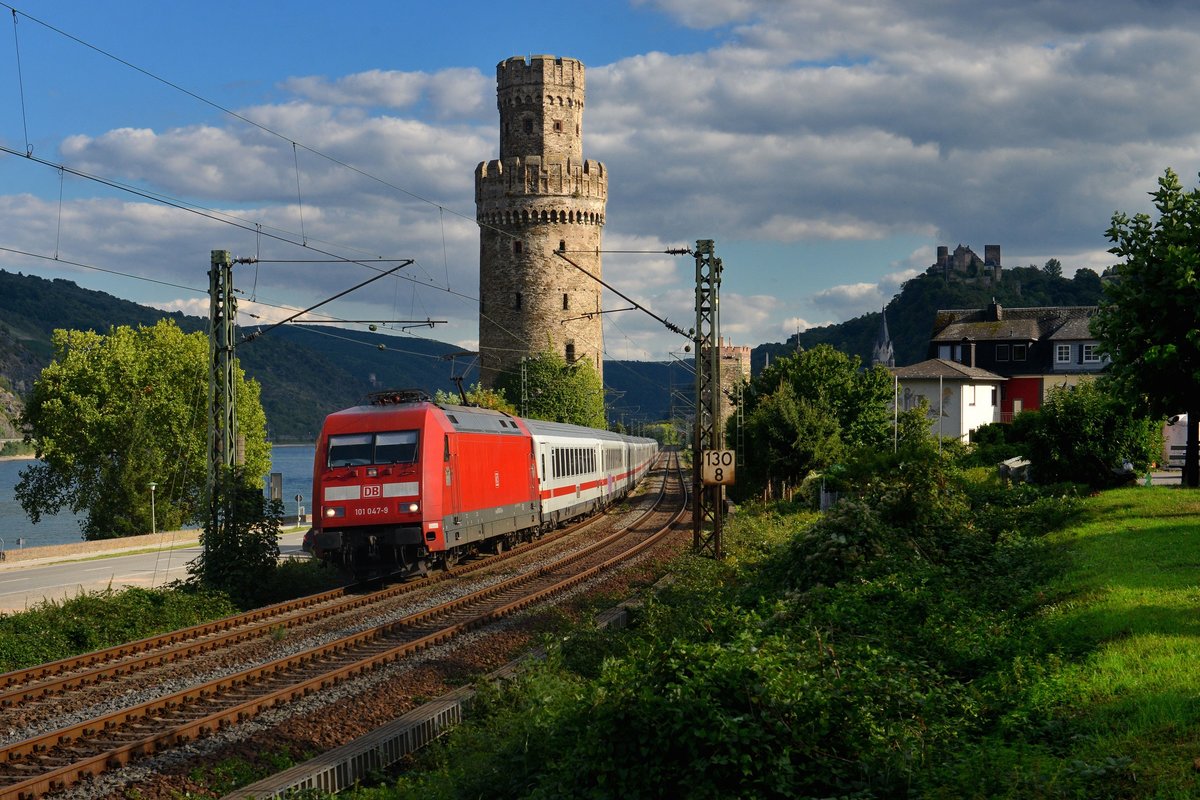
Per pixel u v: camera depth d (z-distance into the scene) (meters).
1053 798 7.89
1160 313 23.02
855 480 37.34
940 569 19.89
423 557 28.27
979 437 53.81
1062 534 22.44
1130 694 9.87
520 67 89.50
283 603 24.08
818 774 9.09
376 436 27.92
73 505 61.09
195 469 61.12
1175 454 51.22
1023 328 73.81
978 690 11.38
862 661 12.03
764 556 28.16
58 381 59.97
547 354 84.44
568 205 89.62
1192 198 23.53
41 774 11.81
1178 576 15.23
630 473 70.31
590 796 9.34
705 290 30.38
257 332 27.23
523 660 16.44
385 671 17.28
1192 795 7.45
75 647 19.48
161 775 11.98
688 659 10.07
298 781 10.88
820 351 54.62
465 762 11.30
